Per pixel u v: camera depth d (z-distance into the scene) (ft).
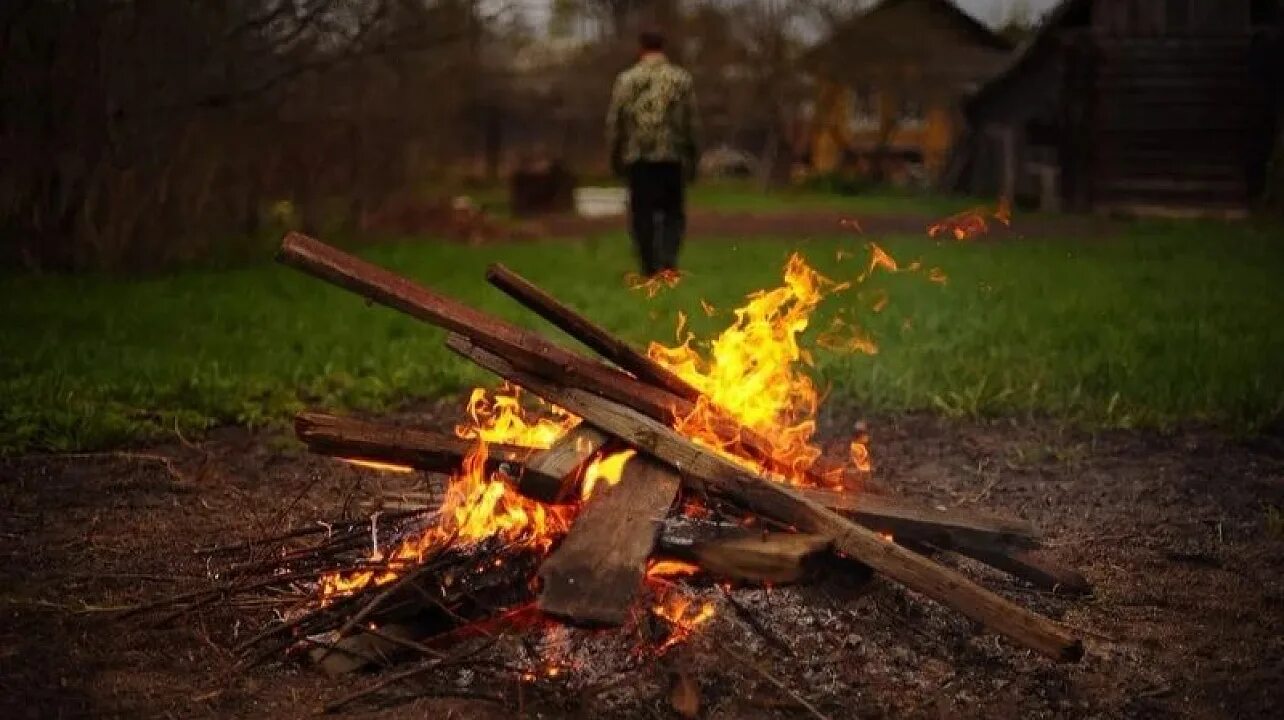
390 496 19.52
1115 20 89.56
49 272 48.21
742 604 13.75
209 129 52.37
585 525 12.39
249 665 13.17
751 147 147.64
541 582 12.12
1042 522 19.08
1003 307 40.22
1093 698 13.00
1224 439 24.11
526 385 14.11
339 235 64.13
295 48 54.39
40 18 46.78
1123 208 90.33
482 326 14.15
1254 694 13.24
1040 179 98.99
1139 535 18.44
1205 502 20.21
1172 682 13.46
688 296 42.60
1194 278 48.29
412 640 13.17
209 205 54.39
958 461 22.68
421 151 70.13
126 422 23.58
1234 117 88.79
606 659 12.91
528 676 12.74
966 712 12.58
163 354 30.55
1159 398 26.40
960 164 112.88
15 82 46.98
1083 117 90.38
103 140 48.39
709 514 13.69
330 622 13.51
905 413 26.23
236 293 42.47
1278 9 88.79
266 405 25.58
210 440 23.44
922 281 48.11
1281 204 86.22
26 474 20.97
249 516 18.69
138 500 19.56
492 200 107.04
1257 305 40.45
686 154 44.50
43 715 12.28
